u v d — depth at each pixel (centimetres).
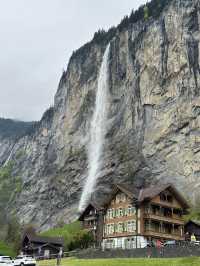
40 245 10994
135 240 8962
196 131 15862
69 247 9956
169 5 18438
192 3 17712
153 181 16038
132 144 17650
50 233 15700
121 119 18900
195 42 17088
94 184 18600
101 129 19925
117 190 9819
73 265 6041
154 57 18050
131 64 19238
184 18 17700
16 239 15712
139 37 19288
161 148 16475
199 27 17200
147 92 17775
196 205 14225
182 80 16862
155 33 18462
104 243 9744
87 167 19875
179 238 9362
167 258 5884
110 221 9825
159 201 9269
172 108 16762
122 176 17350
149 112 17450
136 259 5969
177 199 9575
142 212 9100
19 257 7125
